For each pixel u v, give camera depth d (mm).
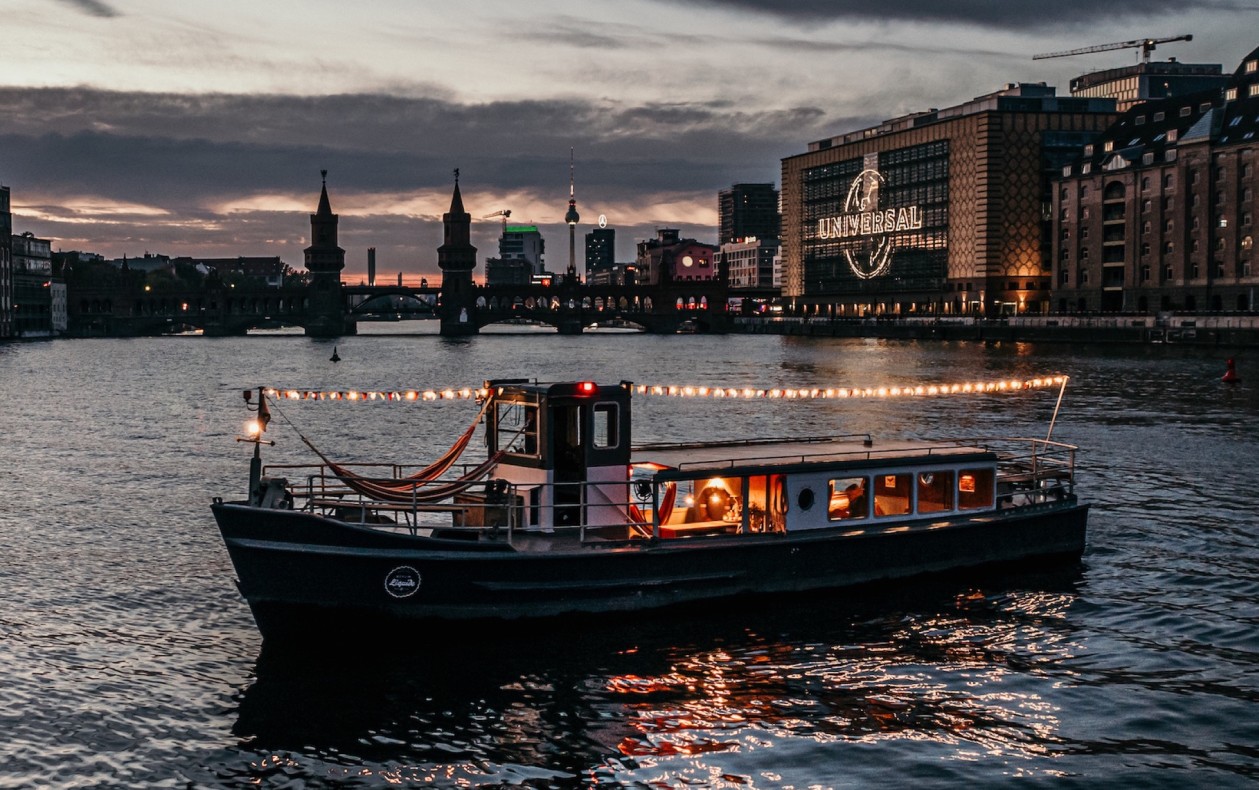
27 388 105625
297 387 109062
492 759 18766
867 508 27156
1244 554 31672
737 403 81562
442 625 23438
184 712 20594
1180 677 22281
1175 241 161875
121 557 31906
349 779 18125
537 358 171125
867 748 19109
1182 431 60812
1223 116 157875
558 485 24641
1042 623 25438
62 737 19578
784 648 23562
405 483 26000
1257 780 17875
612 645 23547
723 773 18266
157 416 77188
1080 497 40625
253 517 22656
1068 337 163750
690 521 25953
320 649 23312
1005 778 18016
